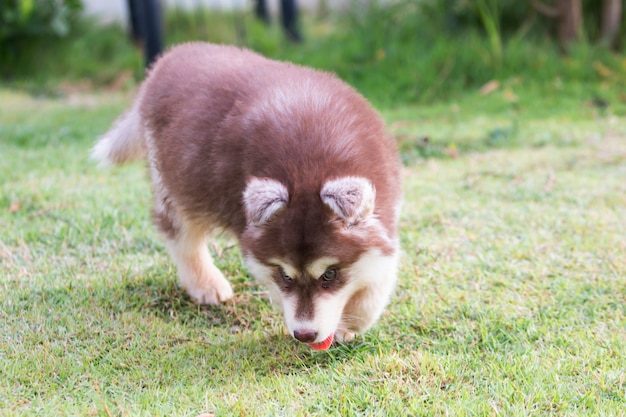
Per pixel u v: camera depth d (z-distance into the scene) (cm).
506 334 174
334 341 174
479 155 264
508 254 199
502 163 252
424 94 346
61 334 174
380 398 160
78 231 211
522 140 278
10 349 170
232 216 170
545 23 387
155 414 156
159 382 164
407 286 189
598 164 247
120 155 199
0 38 413
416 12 409
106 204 224
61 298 185
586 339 172
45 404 158
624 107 311
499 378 163
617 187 230
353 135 166
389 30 401
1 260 199
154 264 198
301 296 163
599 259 196
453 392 161
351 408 157
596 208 218
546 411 156
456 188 234
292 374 167
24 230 210
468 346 172
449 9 395
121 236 209
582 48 353
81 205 224
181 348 172
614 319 178
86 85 415
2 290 187
